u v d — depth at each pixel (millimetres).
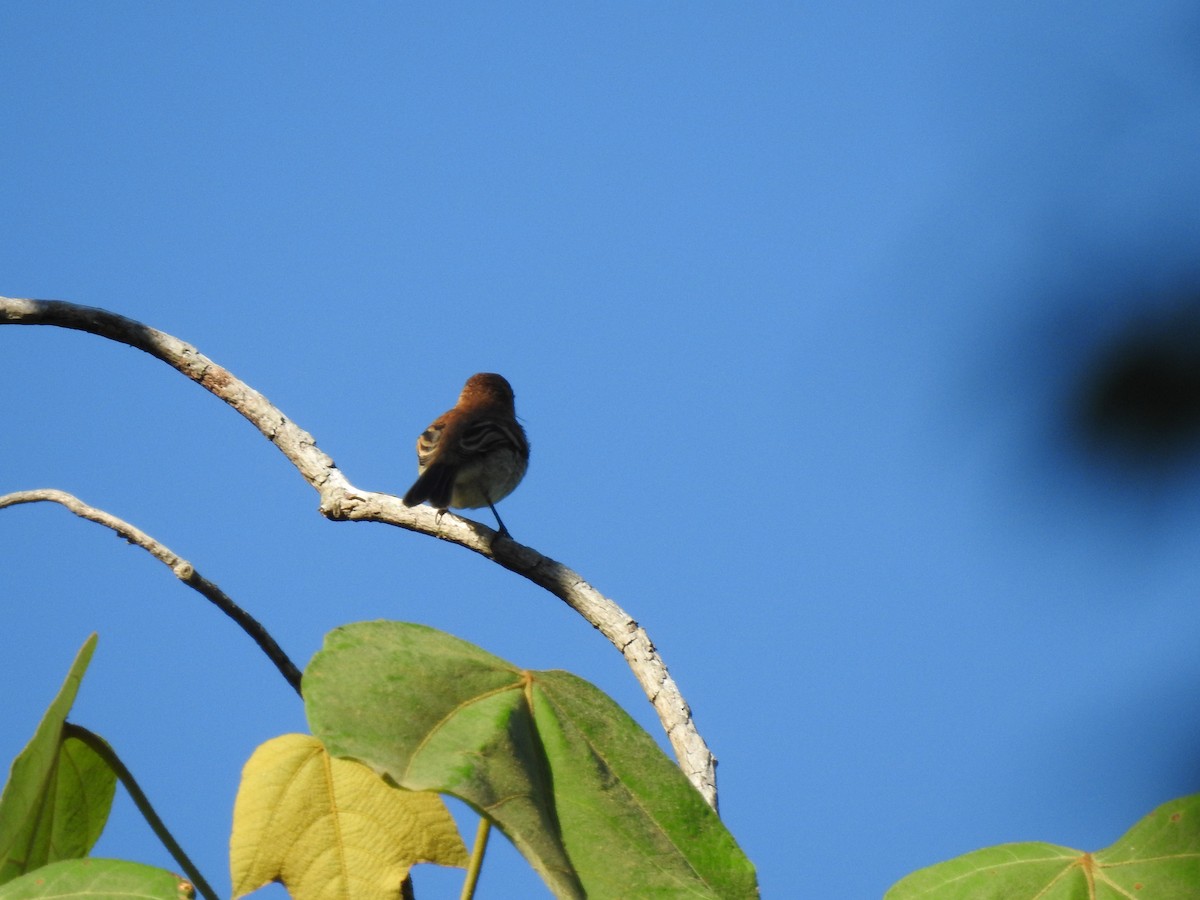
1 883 4688
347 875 4645
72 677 4719
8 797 4492
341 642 4324
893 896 4391
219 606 6188
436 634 4527
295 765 4762
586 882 3986
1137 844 4398
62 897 3799
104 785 4969
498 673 4469
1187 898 4238
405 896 4699
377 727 4082
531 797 4086
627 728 4449
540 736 4332
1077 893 4293
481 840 4457
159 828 4832
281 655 6168
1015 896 4336
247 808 4672
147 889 3818
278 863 4625
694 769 6609
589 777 4270
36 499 6414
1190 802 4414
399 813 4738
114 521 6297
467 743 4152
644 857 4113
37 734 4574
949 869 4441
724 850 4207
